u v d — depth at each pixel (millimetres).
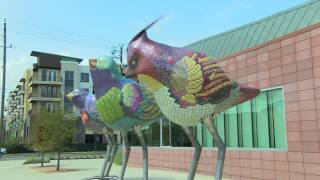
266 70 15188
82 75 76875
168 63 8203
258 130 15625
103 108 13461
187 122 8430
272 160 14734
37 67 74812
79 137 67250
